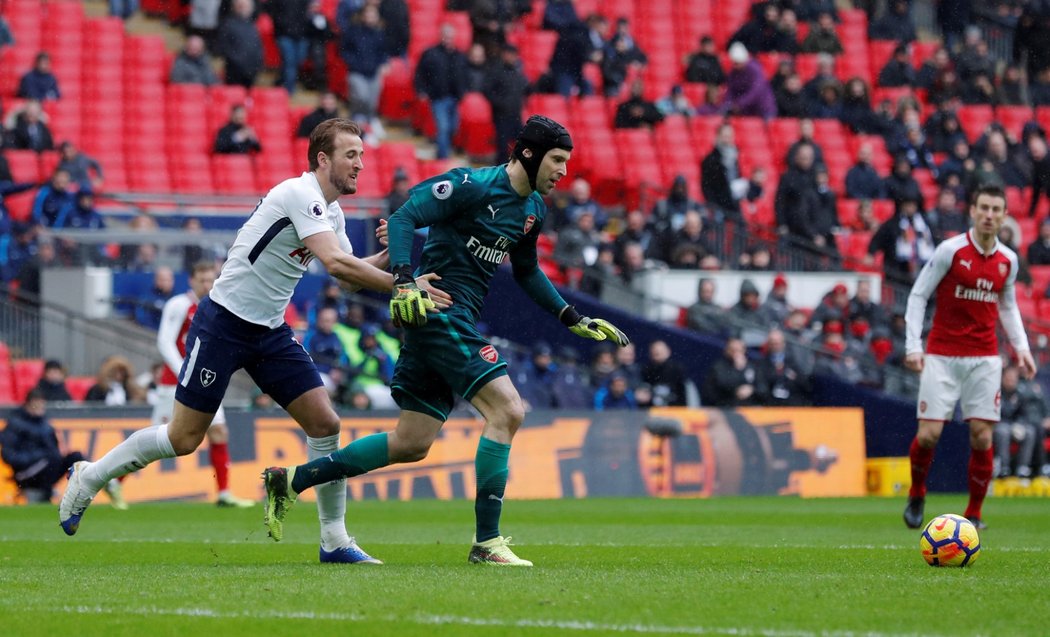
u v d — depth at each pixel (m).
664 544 19.05
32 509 28.38
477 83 47.12
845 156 52.75
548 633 9.48
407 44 50.34
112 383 34.56
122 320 38.34
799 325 42.09
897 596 11.66
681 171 50.59
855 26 59.28
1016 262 21.70
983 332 21.73
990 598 11.55
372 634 9.46
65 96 46.19
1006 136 53.56
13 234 38.22
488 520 14.64
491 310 43.06
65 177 39.78
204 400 14.62
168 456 14.98
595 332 15.23
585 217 43.47
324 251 14.01
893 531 22.48
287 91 48.53
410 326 13.94
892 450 40.09
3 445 30.77
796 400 39.72
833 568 14.57
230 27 47.66
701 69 53.47
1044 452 39.66
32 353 37.81
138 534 21.41
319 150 14.32
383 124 50.69
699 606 10.91
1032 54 59.34
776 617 10.33
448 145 47.56
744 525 24.06
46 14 48.22
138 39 48.22
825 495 37.41
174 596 11.54
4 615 10.46
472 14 47.19
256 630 9.64
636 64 52.53
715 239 45.59
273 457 32.97
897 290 46.06
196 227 41.47
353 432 33.66
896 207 47.00
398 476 33.53
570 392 38.53
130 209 41.97
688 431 36.38
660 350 39.34
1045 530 22.89
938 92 56.03
